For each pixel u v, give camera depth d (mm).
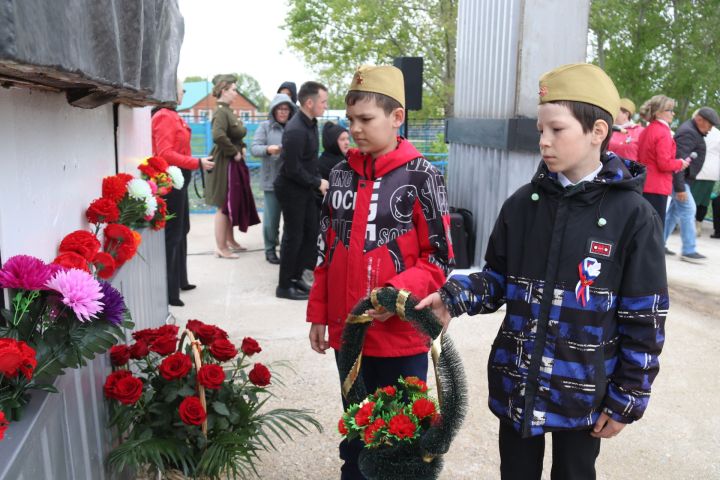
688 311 5750
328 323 2471
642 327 1812
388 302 1846
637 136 7297
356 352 2000
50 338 1699
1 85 1666
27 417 1528
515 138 5629
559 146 1823
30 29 1190
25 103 1848
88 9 1570
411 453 1814
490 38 6238
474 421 3539
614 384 1861
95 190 2742
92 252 2082
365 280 2309
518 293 1947
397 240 2307
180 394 2344
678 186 7586
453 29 24844
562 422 1875
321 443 3262
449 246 2324
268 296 5891
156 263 4172
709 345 4863
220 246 7492
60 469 1712
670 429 3527
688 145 7715
